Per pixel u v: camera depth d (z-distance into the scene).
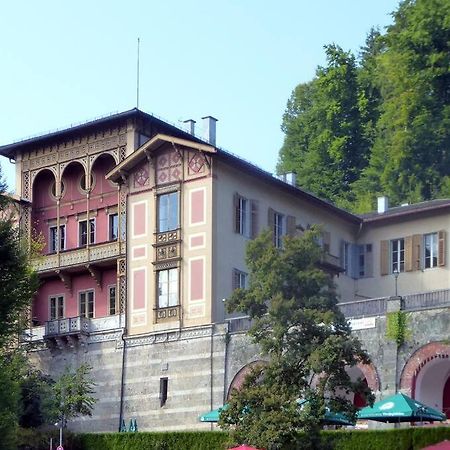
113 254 77.12
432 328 61.41
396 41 114.75
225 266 72.12
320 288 53.81
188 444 63.66
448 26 110.94
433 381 62.97
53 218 83.19
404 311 62.56
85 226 81.62
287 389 51.56
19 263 49.88
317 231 54.62
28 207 83.62
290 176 85.25
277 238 77.69
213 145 74.81
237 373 68.25
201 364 70.12
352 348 51.34
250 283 54.31
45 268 81.19
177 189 73.81
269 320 52.94
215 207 72.06
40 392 71.69
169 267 73.25
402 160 110.00
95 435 68.69
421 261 82.31
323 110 123.19
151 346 72.88
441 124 108.94
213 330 70.06
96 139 80.38
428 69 110.44
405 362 61.97
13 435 51.84
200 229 72.19
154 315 73.12
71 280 81.44
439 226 81.88
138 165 76.25
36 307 82.81
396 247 84.25
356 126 121.19
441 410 63.22
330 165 121.12
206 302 70.88
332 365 50.91
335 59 123.62
